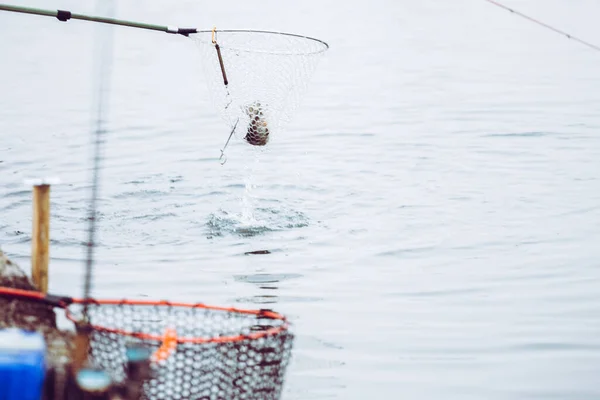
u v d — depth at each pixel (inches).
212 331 470.9
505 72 1560.0
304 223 766.5
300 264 667.4
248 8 2287.2
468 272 648.4
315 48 666.8
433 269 656.4
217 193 854.5
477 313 574.2
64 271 634.2
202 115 1244.5
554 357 511.2
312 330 543.5
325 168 953.5
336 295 604.4
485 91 1401.3
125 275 633.0
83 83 1483.8
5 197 830.5
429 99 1344.7
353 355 508.7
